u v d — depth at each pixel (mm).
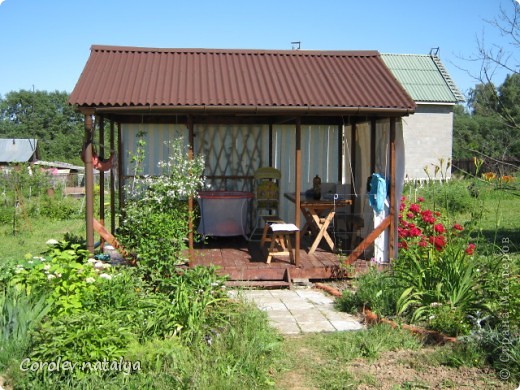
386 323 6293
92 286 5980
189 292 6172
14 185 19781
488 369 5043
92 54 10227
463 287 6395
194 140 12016
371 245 9625
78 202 20609
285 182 12281
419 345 5750
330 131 12273
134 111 8320
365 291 7102
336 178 12305
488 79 9109
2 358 4848
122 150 11680
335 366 5270
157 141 11836
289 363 5348
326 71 10234
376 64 10711
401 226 9445
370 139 10133
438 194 17312
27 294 5773
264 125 12180
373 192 9133
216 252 9961
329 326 6516
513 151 9961
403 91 9195
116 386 4473
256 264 8945
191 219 8445
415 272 7074
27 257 6719
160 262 7652
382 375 5027
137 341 5164
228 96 8688
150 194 8414
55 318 5371
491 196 20125
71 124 67562
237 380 4691
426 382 4824
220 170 12188
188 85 9172
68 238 10086
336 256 9648
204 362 4898
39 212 18438
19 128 64938
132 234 8062
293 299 7840
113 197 10367
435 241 7516
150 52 10641
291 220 12328
